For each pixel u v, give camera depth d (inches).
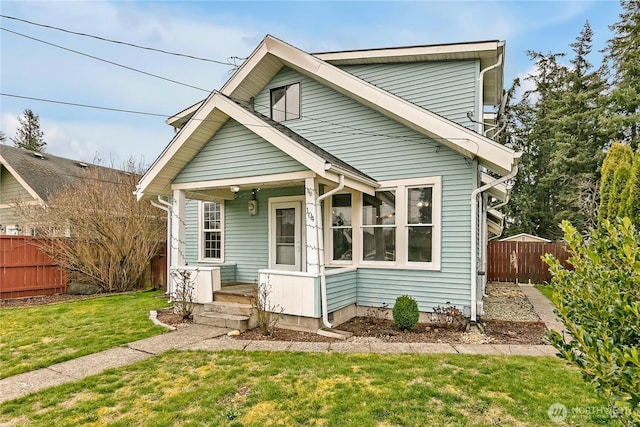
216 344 214.2
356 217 301.6
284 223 348.2
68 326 259.3
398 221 287.3
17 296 391.2
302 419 126.6
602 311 83.2
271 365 176.6
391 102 278.2
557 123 840.3
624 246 76.3
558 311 90.2
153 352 200.7
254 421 125.9
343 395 143.6
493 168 275.7
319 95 329.4
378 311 290.5
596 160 771.4
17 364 184.7
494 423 123.0
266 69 347.6
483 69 315.9
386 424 123.1
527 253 501.7
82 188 438.9
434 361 180.9
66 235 421.4
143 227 448.1
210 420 126.9
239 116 259.0
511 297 391.5
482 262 366.9
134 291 439.2
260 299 250.5
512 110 986.1
